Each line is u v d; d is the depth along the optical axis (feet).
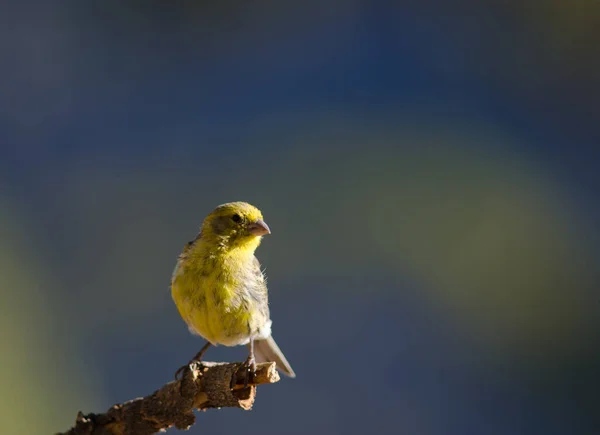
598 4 58.70
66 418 40.32
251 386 23.30
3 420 37.65
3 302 42.91
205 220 27.48
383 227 50.34
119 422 24.08
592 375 44.52
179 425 23.95
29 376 40.32
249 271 27.04
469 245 49.75
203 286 26.37
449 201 51.70
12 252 45.88
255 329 26.89
